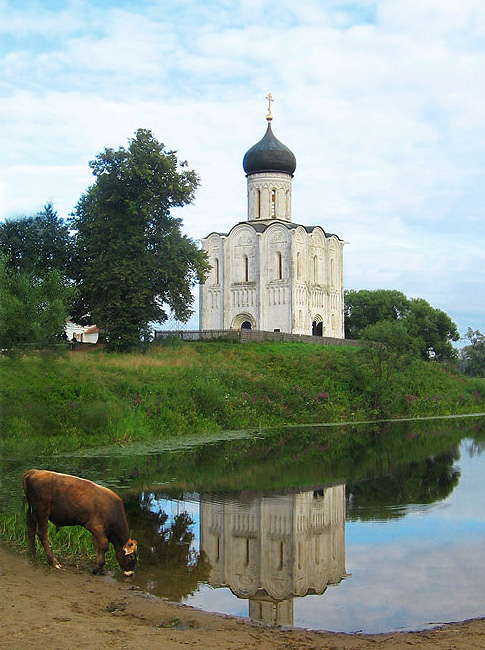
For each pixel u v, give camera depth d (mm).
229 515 18312
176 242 53094
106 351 51594
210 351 55062
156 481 22891
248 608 11406
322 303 78125
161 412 35938
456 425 45688
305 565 13898
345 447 33125
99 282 51031
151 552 14609
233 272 77000
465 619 10906
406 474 25094
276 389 46094
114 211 52594
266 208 76875
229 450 30734
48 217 53531
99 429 31312
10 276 32062
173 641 8766
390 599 11883
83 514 12391
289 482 23234
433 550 15016
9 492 18922
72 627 8922
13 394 30156
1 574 11492
